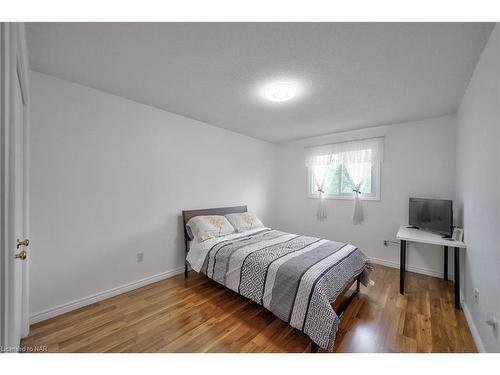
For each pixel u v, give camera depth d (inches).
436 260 117.4
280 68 71.1
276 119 123.3
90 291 87.6
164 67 71.5
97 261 89.6
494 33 51.7
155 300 91.2
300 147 174.4
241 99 96.2
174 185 117.0
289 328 73.4
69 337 67.8
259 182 173.5
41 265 75.8
